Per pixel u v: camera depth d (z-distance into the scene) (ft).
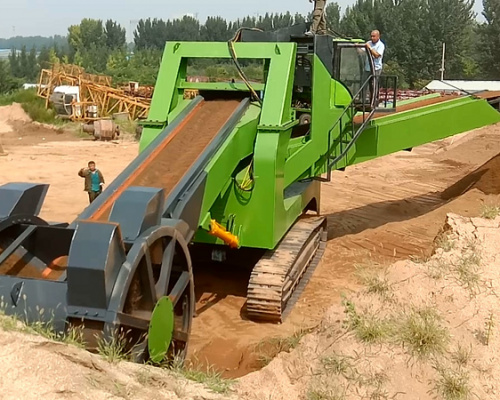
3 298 19.85
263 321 30.14
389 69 212.84
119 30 480.23
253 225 30.09
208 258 34.88
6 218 21.61
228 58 32.12
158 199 21.75
